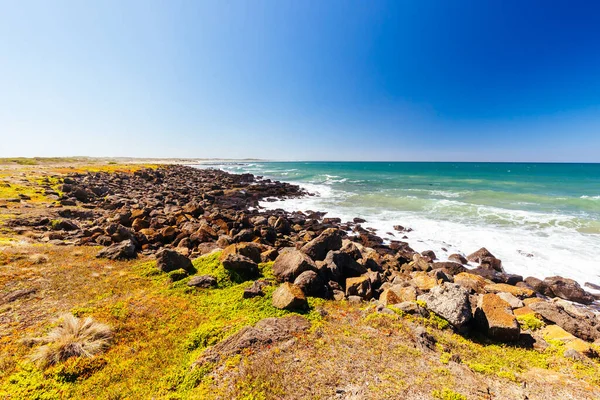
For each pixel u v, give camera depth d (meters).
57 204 25.08
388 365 6.60
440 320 9.15
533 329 10.12
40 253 13.16
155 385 5.98
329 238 16.05
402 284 12.49
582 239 22.22
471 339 8.81
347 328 8.35
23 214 20.08
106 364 6.65
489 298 9.73
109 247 14.16
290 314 8.82
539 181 62.25
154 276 11.60
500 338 8.77
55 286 10.35
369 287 12.18
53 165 74.38
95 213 24.75
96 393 5.80
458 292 9.65
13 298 9.38
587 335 9.82
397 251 21.55
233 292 10.32
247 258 12.12
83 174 50.44
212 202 39.09
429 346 7.73
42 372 6.24
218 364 6.37
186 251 16.03
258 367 6.23
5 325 7.96
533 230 24.80
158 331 7.98
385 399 5.47
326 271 13.13
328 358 6.72
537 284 15.66
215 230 21.33
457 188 52.38
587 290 15.49
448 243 23.09
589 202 34.59
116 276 11.51
